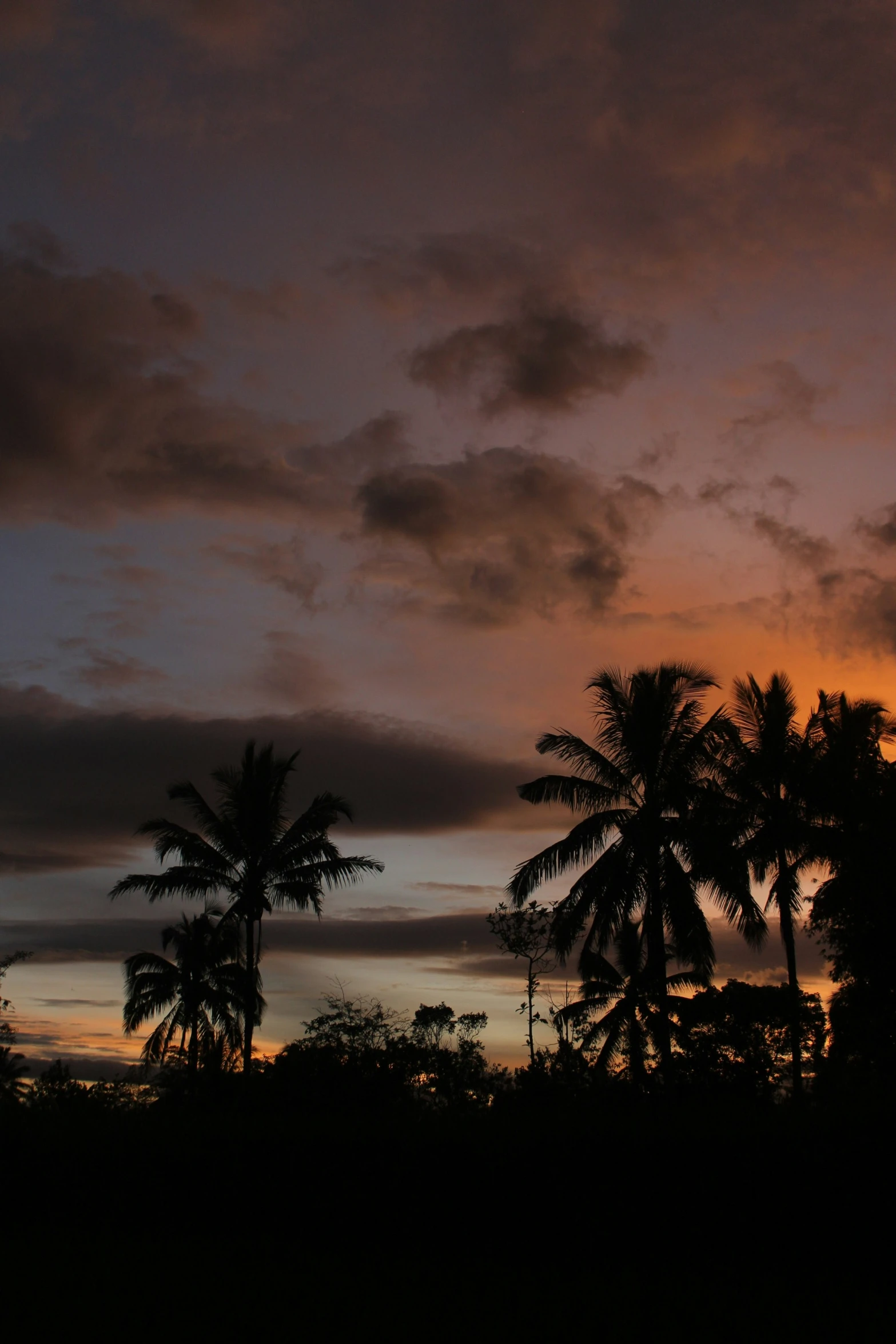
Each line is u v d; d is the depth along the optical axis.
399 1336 10.70
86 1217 14.32
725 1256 12.87
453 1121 14.61
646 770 24.92
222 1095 22.50
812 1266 12.52
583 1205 13.42
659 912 23.95
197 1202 14.27
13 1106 15.77
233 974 34.72
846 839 23.05
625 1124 13.96
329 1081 22.22
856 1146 13.13
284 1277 12.38
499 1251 13.25
